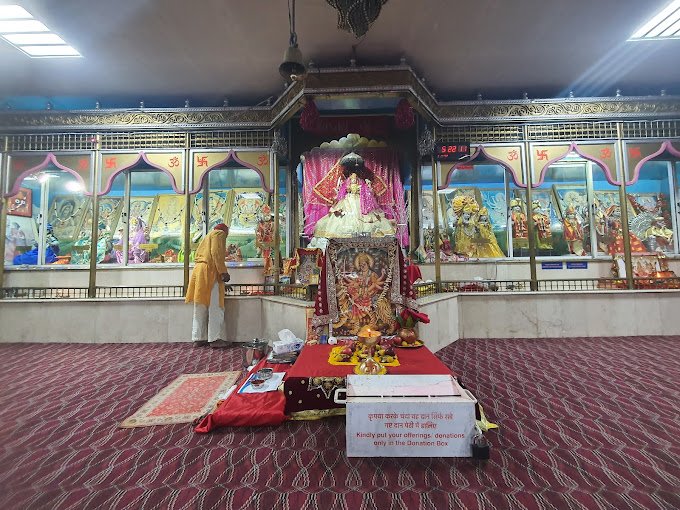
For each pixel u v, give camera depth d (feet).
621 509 5.24
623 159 19.53
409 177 21.61
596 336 18.13
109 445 7.33
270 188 19.80
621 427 7.90
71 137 19.99
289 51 12.13
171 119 19.98
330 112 19.60
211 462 6.65
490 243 23.12
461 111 19.77
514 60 17.74
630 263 19.33
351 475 6.18
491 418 8.43
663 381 11.00
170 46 16.29
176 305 18.11
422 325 14.19
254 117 19.93
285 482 6.00
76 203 24.30
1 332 18.29
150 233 23.95
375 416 6.73
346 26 11.40
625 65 18.22
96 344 17.65
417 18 14.74
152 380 11.72
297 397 8.33
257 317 17.81
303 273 15.43
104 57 16.98
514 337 18.30
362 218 20.20
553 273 22.80
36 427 8.19
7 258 23.12
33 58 17.04
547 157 19.81
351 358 9.18
